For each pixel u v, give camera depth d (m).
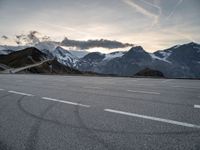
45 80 23.62
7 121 5.69
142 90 12.67
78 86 15.60
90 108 7.20
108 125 5.20
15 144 4.12
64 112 6.65
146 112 6.50
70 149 3.85
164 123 5.30
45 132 4.77
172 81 22.88
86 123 5.40
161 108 7.10
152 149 3.77
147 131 4.71
